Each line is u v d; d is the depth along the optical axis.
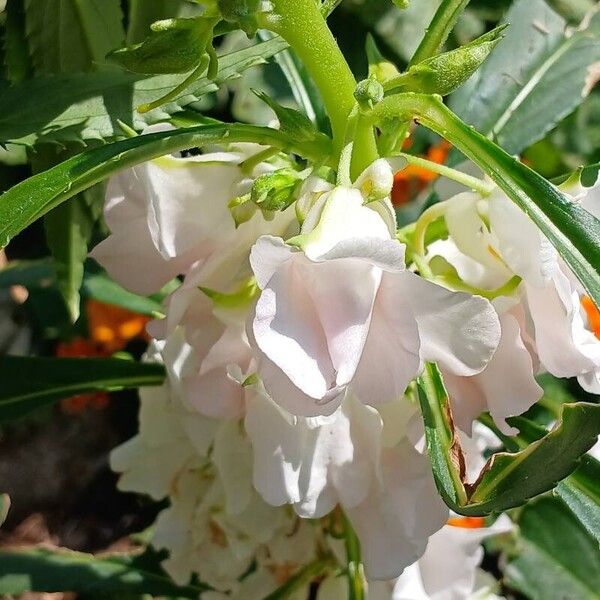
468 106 0.36
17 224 0.23
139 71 0.24
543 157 0.59
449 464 0.24
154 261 0.27
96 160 0.24
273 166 0.27
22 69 0.31
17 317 0.72
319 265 0.22
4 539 0.76
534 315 0.25
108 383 0.34
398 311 0.22
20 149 0.49
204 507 0.33
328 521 0.33
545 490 0.23
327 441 0.27
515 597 0.52
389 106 0.25
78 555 0.41
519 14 0.37
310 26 0.25
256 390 0.26
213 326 0.26
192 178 0.26
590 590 0.43
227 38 0.44
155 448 0.34
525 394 0.25
